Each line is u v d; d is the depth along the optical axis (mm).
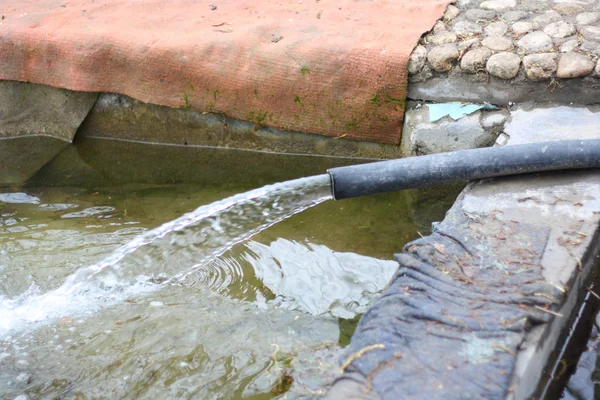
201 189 3148
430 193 2994
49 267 2795
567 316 2371
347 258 2770
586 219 2479
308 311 2611
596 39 2986
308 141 3238
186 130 3355
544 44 2996
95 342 2557
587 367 2373
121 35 3254
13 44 3311
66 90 3377
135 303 2670
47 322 2621
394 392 2105
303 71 3100
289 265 2760
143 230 2938
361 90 3070
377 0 3348
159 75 3234
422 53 3027
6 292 2715
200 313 2625
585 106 2924
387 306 2283
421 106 3062
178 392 2418
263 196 2820
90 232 2938
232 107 3223
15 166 3334
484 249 2400
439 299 2275
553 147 2584
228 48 3170
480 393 2094
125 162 3338
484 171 2605
